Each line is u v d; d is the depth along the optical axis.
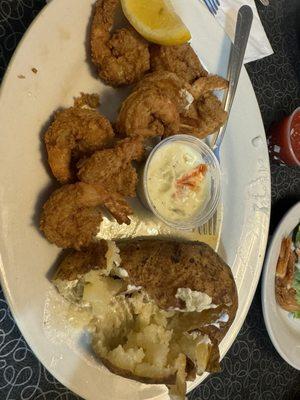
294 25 0.37
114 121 0.25
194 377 0.24
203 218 0.26
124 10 0.24
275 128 0.34
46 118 0.22
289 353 0.33
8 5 0.23
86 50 0.24
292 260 0.35
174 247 0.24
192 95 0.25
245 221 0.30
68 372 0.23
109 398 0.24
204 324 0.24
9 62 0.21
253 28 0.33
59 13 0.22
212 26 0.29
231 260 0.30
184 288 0.23
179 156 0.25
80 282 0.22
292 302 0.34
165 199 0.25
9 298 0.21
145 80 0.24
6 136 0.21
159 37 0.24
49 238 0.21
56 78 0.23
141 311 0.24
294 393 0.36
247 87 0.30
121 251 0.23
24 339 0.22
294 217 0.33
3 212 0.21
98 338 0.23
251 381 0.33
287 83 0.36
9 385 0.22
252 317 0.33
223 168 0.30
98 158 0.21
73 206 0.21
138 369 0.23
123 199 0.23
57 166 0.22
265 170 0.31
